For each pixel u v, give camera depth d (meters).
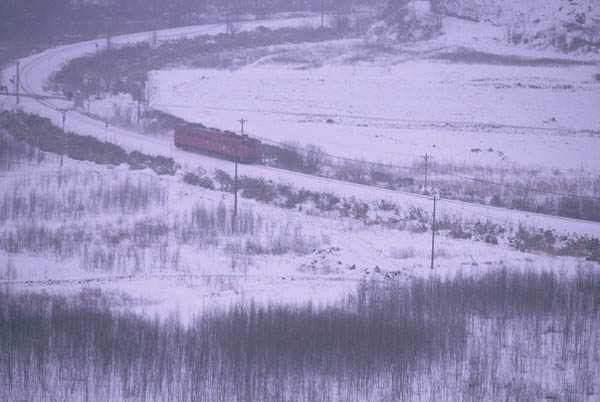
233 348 112.75
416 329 121.56
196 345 113.94
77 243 173.75
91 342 114.69
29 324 118.31
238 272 160.88
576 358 118.00
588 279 149.12
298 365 109.81
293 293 146.25
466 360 116.56
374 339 117.25
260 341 114.94
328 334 118.00
